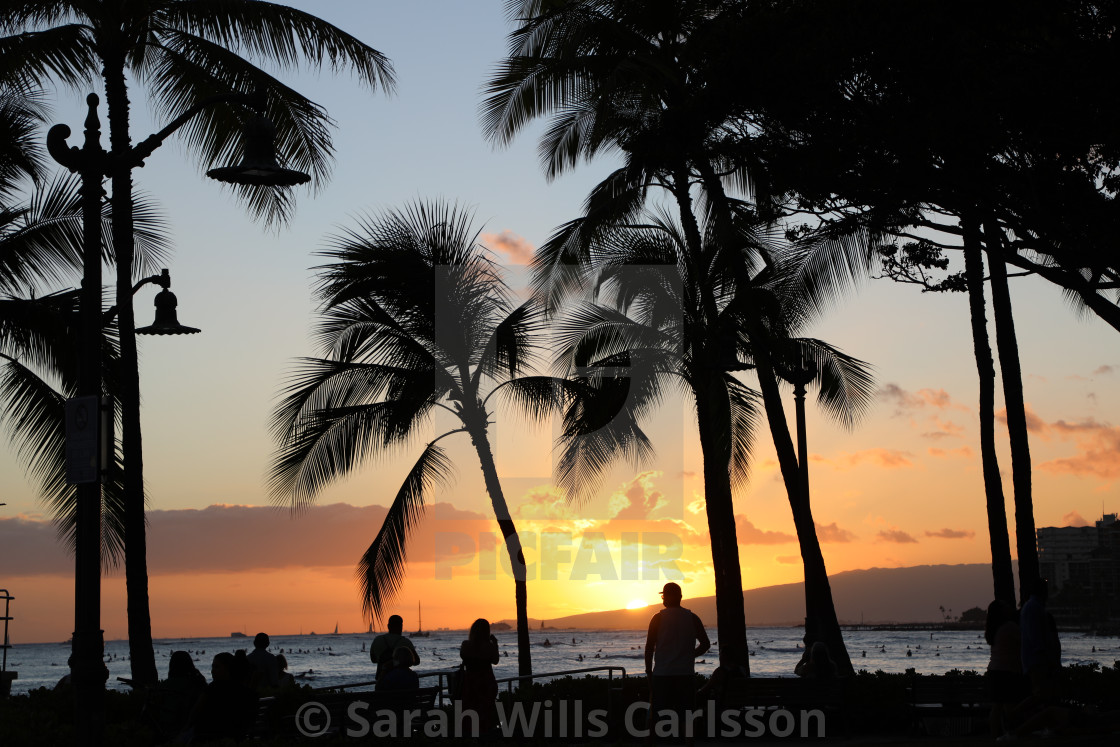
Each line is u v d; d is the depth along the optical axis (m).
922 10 9.29
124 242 17.08
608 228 20.19
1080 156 9.80
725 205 17.84
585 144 22.38
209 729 10.55
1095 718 13.59
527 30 20.12
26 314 18.80
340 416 20.38
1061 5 9.11
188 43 18.09
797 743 13.92
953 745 12.19
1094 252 10.09
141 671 16.45
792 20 10.28
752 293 18.91
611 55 20.00
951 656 135.62
